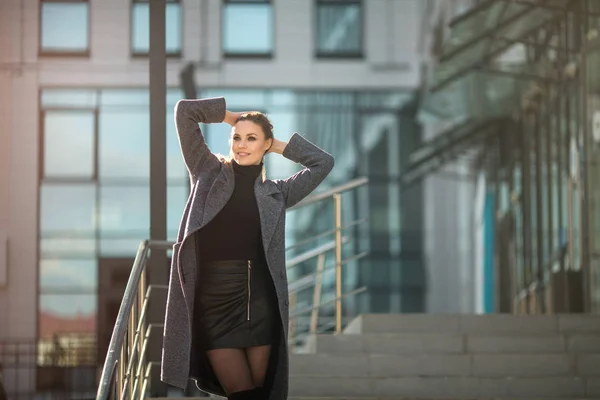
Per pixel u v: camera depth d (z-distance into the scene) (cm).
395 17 2284
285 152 515
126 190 2120
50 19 2127
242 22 2266
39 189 2105
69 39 2130
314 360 812
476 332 884
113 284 2094
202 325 477
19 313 2061
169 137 1898
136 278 611
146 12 2141
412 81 2281
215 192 481
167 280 788
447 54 1614
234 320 475
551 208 1602
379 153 2312
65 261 2089
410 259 2314
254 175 493
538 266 1688
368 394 777
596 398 768
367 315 886
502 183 2022
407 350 842
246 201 485
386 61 2281
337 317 938
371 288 2297
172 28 2225
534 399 743
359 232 2306
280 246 485
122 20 2134
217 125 2202
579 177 1417
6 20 2123
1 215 2102
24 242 2095
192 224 475
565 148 1503
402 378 779
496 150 2078
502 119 2020
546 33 1553
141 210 2116
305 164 519
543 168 1670
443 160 2270
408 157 2308
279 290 481
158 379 789
